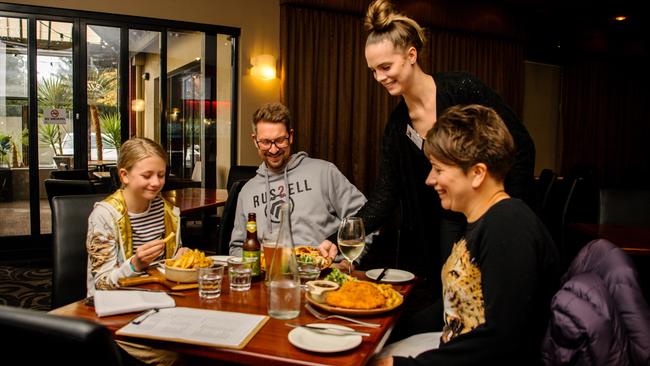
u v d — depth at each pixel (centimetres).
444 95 194
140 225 195
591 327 98
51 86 559
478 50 786
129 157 184
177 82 640
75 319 83
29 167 554
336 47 659
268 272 165
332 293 144
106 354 84
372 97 695
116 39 582
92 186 402
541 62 896
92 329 81
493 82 808
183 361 163
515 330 112
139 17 579
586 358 99
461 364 115
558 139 933
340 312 138
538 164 923
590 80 918
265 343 118
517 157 182
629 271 115
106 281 169
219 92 654
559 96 930
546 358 106
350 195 245
